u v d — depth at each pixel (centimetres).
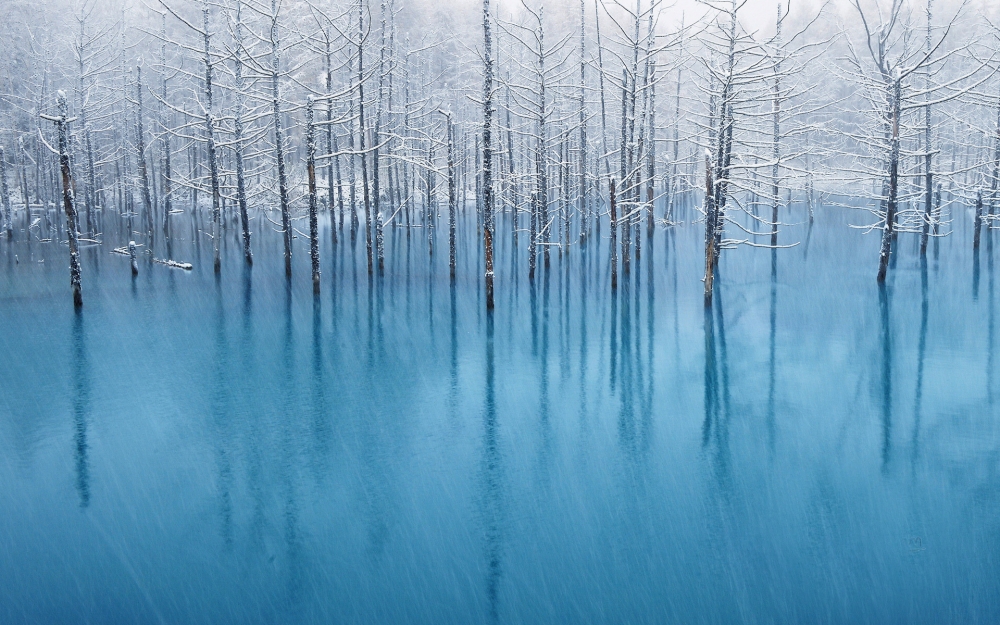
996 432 1141
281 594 731
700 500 930
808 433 1162
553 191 4034
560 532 853
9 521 870
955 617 686
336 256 3212
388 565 788
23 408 1273
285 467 1034
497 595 729
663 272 2742
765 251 3256
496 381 1462
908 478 985
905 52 2347
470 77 5188
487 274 2006
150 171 5391
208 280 2564
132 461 1051
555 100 3428
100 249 3319
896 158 2298
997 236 3503
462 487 973
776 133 2823
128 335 1786
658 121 4806
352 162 3491
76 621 684
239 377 1472
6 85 4828
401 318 2016
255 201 3716
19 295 2239
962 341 1698
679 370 1531
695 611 702
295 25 3077
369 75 2423
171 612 702
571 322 1970
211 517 887
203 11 2611
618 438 1153
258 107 3095
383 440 1142
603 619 692
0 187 4481
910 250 3164
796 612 698
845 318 1956
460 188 5403
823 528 854
